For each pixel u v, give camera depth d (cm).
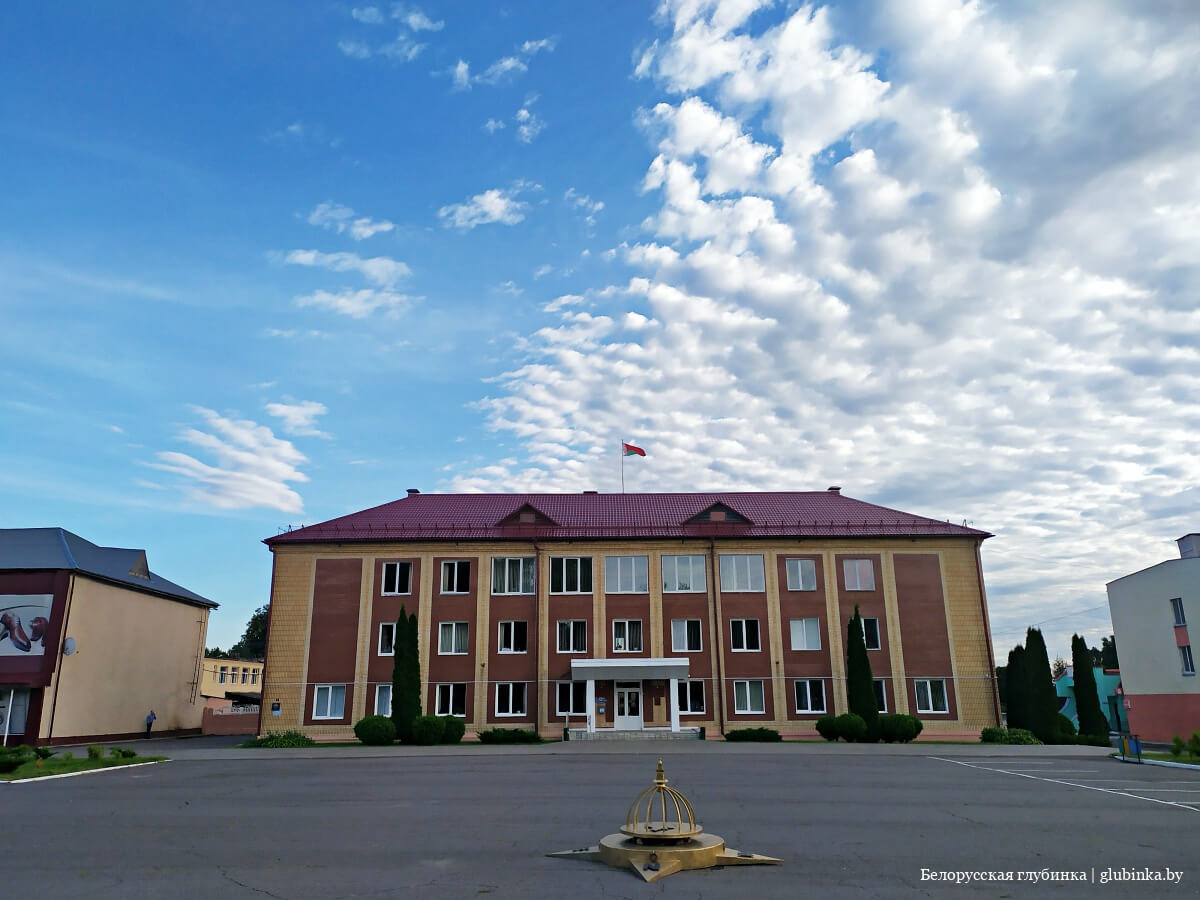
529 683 3903
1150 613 4847
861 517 4334
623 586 4050
